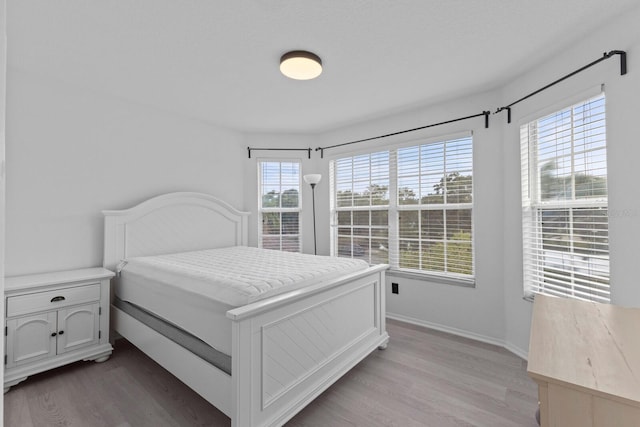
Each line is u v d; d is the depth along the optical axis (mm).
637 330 1155
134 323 2367
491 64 2336
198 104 3113
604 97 1896
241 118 3539
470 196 2939
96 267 2785
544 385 894
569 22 1849
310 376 1855
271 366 1630
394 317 3408
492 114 2771
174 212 3271
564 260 2189
